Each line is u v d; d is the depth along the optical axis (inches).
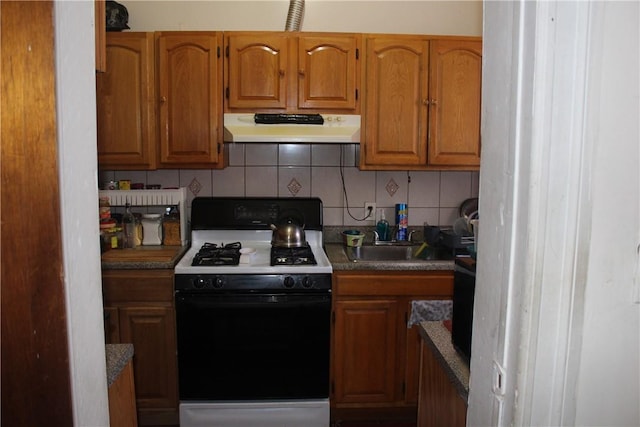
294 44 82.0
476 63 84.2
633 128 20.1
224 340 75.8
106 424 28.0
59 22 22.0
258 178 97.2
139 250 85.6
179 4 91.6
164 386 78.5
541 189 19.8
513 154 20.8
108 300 76.1
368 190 98.3
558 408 21.4
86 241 25.2
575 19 19.1
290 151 96.9
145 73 82.0
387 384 81.4
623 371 21.7
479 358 25.2
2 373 23.2
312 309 75.6
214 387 76.9
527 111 19.8
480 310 24.9
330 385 81.1
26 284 22.8
